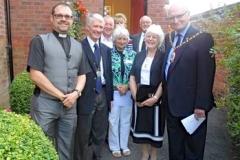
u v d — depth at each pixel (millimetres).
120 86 4703
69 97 3459
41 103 3447
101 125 4422
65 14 3424
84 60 3732
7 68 6875
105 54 4441
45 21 7539
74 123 3666
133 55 4754
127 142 5012
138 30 9055
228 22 3418
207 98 3643
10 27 7359
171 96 3805
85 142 4188
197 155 3918
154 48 4191
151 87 4180
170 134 3965
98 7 7629
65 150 3662
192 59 3678
